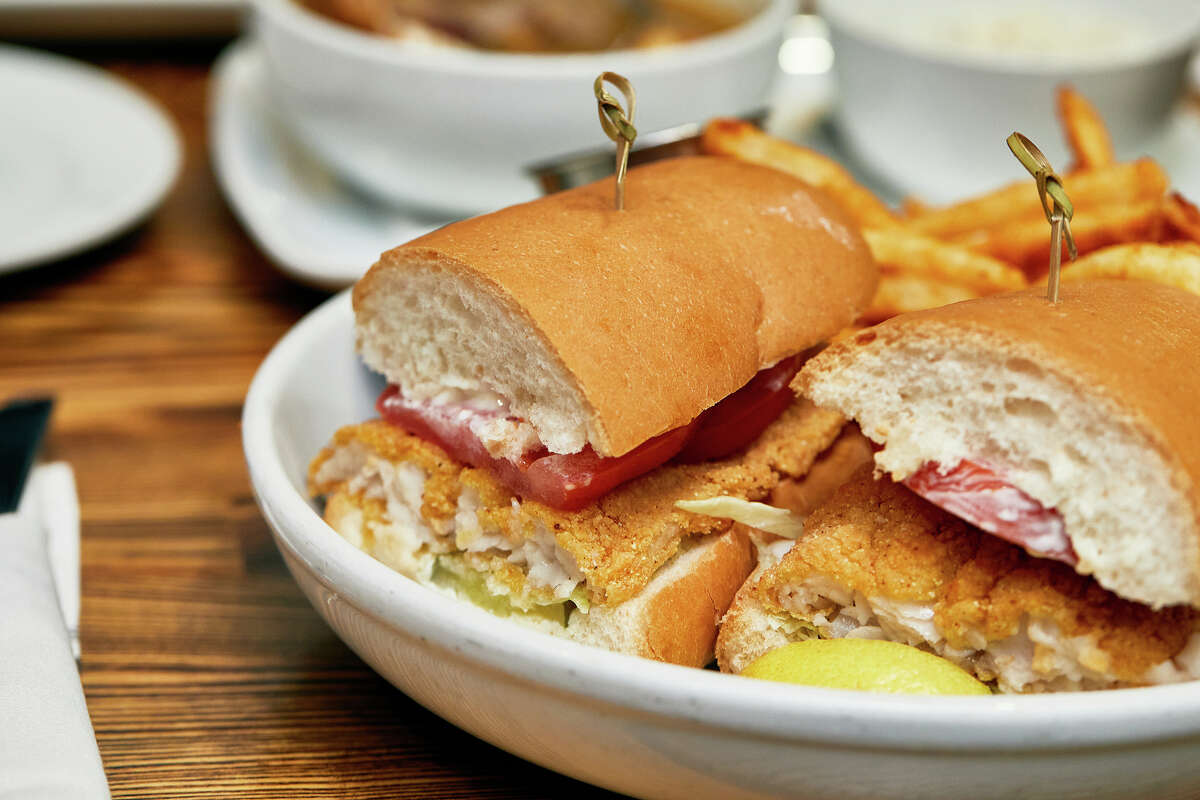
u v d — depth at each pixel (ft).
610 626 1.36
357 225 2.19
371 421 1.48
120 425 1.81
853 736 1.13
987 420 1.27
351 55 2.03
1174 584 1.20
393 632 1.25
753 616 1.38
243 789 1.31
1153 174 1.64
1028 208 1.69
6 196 2.22
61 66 2.59
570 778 1.33
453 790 1.32
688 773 1.19
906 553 1.32
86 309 2.05
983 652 1.31
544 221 1.37
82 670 1.43
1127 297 1.35
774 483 1.48
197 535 1.63
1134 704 1.13
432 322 1.38
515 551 1.40
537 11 2.34
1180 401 1.22
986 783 1.16
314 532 1.29
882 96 2.22
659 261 1.36
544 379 1.30
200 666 1.44
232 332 2.01
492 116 2.04
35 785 1.20
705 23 2.51
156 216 2.39
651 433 1.29
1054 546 1.25
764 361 1.40
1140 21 2.48
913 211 1.86
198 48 3.18
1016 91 2.09
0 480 1.56
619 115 1.38
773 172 1.55
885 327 1.30
